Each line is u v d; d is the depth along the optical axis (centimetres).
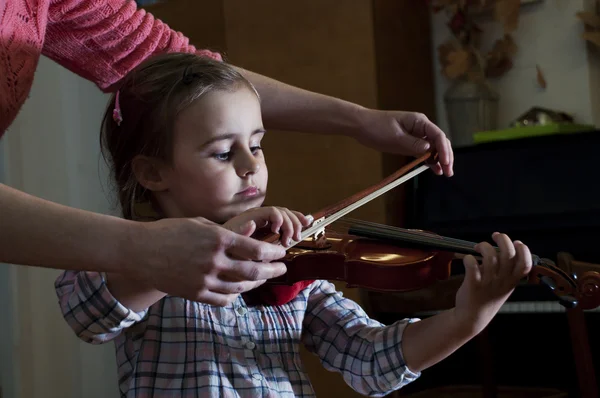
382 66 290
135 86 130
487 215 276
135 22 144
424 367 128
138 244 91
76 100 327
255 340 129
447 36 333
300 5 298
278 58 303
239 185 123
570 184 265
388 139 152
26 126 307
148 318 125
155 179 129
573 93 309
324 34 295
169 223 92
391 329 132
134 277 93
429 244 129
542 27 313
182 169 123
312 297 145
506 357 323
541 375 317
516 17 308
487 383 273
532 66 316
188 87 124
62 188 319
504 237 110
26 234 90
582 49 306
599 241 259
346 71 291
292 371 132
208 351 123
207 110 122
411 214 288
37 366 299
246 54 309
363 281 127
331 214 131
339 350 138
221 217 124
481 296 114
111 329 113
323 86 296
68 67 143
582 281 104
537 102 315
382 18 294
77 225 91
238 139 124
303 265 128
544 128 279
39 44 123
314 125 157
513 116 320
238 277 93
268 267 95
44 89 316
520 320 319
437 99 335
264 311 133
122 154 133
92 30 138
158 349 123
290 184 301
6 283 296
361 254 129
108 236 91
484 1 314
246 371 125
